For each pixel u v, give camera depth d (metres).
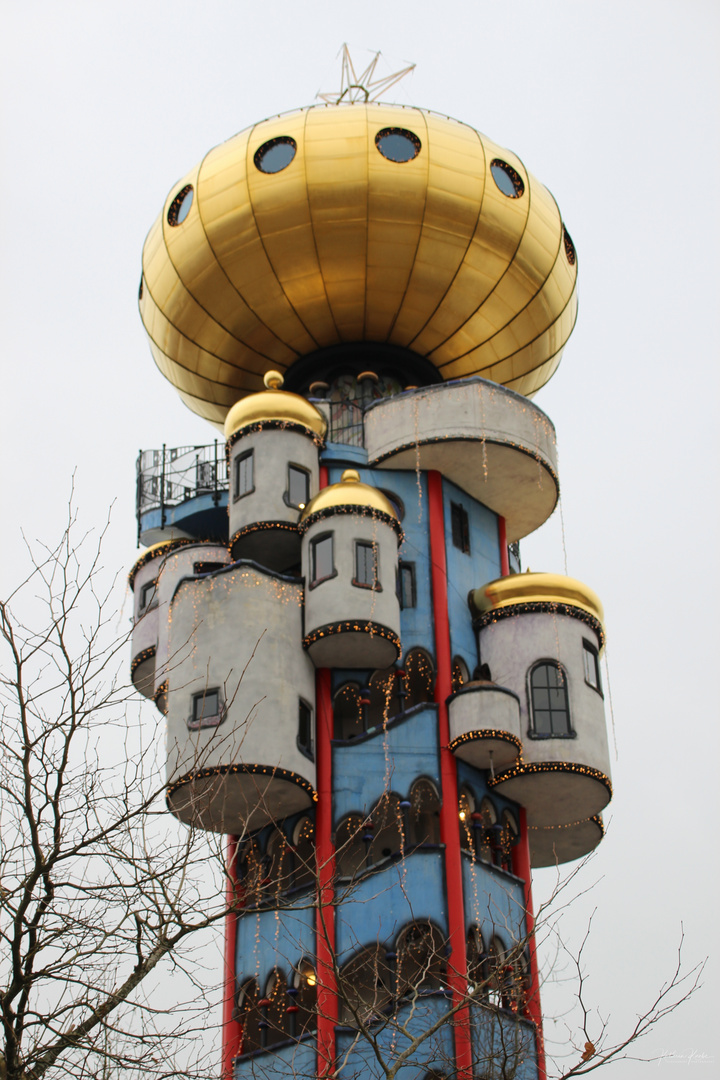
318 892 17.36
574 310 38.03
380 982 27.50
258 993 28.67
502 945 28.59
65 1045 13.66
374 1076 26.11
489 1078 20.66
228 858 30.30
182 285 36.12
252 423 32.94
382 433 33.69
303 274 34.88
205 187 35.47
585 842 33.12
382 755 29.86
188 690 28.89
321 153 34.47
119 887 14.56
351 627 29.22
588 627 32.12
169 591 33.12
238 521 32.16
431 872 28.38
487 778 30.77
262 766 27.77
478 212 34.56
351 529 30.34
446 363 36.88
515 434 33.41
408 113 35.56
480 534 34.53
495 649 31.83
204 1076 14.27
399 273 34.72
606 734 31.28
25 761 14.16
